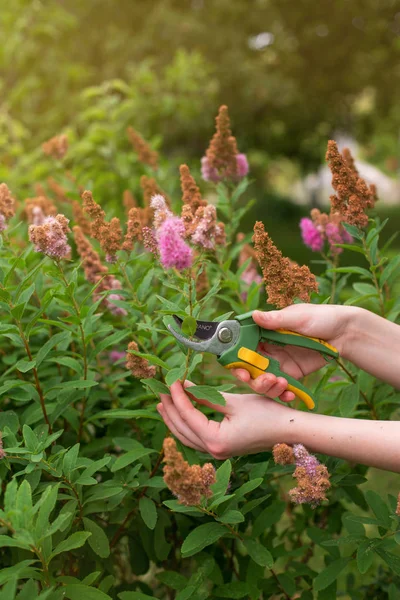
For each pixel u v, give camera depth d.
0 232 1.43
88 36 6.36
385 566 1.61
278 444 1.20
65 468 1.24
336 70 9.77
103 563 1.39
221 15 7.96
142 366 1.32
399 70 9.97
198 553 1.34
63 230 1.31
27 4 3.81
